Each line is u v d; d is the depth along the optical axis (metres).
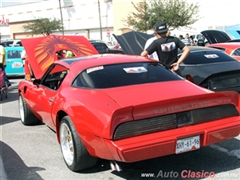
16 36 63.88
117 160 3.22
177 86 3.91
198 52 7.16
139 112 3.22
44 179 3.88
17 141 5.50
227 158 4.27
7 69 14.92
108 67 4.25
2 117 7.53
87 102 3.60
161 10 31.94
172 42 5.80
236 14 36.41
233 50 8.76
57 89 4.58
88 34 52.97
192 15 35.88
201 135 3.46
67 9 54.69
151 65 4.47
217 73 6.13
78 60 4.72
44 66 6.59
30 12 60.34
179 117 3.41
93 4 51.28
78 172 4.04
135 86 3.84
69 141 4.04
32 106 5.62
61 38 7.63
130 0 46.47
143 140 3.17
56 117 4.25
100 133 3.22
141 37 9.05
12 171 4.19
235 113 3.76
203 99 3.50
